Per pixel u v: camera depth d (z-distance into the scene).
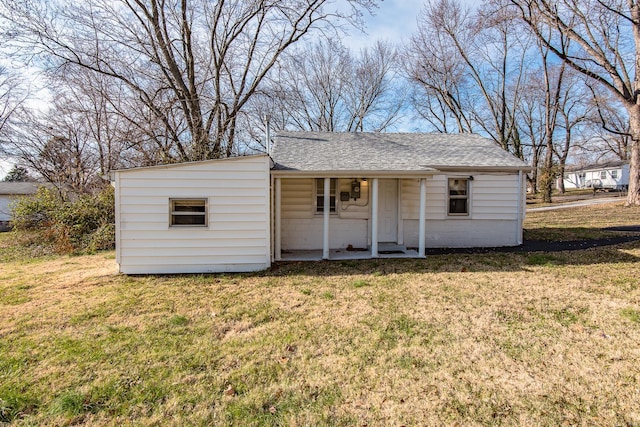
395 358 3.10
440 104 26.36
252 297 5.02
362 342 3.44
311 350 3.28
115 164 14.41
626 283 5.25
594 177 43.34
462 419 2.28
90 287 5.67
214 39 14.95
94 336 3.67
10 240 11.43
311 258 7.72
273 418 2.32
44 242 10.72
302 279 6.03
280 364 3.03
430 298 4.80
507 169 8.99
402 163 8.16
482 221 9.27
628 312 4.06
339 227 9.06
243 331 3.78
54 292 5.39
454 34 21.67
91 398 2.55
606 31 14.33
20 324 4.04
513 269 6.43
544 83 23.22
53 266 7.69
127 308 4.59
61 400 2.48
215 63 15.05
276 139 10.27
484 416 2.30
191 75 14.42
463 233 9.27
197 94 14.50
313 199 8.91
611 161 40.66
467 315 4.12
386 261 7.43
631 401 2.43
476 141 10.81
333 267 6.94
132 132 13.84
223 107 15.46
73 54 12.38
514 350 3.21
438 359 3.07
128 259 6.52
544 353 3.14
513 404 2.42
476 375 2.80
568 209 17.25
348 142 10.21
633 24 14.07
